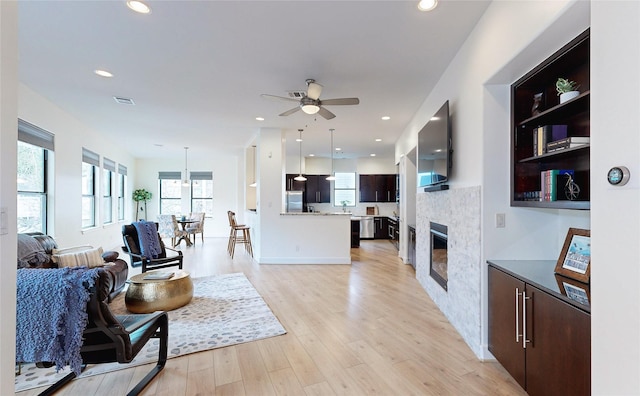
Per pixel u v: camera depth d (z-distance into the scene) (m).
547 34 1.74
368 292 4.21
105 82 3.73
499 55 2.17
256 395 2.03
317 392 2.05
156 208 10.32
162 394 2.04
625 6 1.07
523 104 2.38
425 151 3.93
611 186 1.12
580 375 1.48
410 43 2.80
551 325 1.69
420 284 4.56
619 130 1.09
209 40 2.75
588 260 1.87
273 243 6.07
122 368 2.34
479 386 2.10
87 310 1.81
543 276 1.98
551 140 2.07
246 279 4.88
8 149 1.18
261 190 6.05
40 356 1.73
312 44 2.82
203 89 3.95
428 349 2.62
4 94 1.16
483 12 2.37
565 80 1.95
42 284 1.74
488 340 2.43
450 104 3.20
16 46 1.22
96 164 6.57
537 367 1.82
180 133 6.56
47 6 2.25
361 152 9.05
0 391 1.14
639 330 1.03
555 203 1.91
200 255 7.00
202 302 3.80
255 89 3.95
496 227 2.43
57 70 3.40
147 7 2.27
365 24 2.50
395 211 10.15
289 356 2.52
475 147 2.56
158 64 3.24
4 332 1.17
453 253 3.07
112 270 3.78
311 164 10.16
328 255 6.09
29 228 4.38
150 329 2.21
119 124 5.79
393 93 4.07
